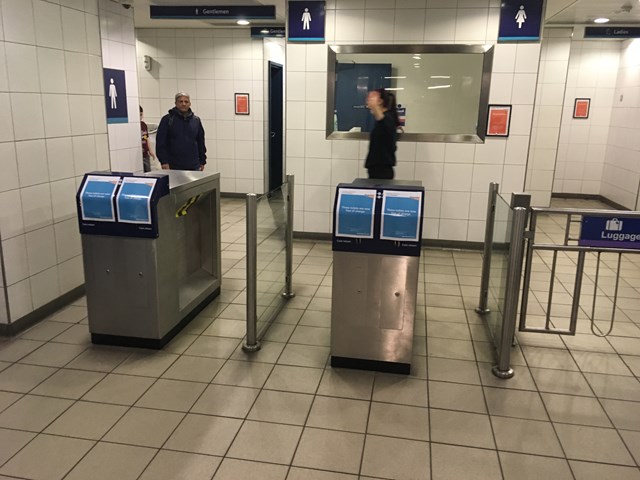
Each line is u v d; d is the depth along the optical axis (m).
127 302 3.33
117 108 5.34
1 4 3.27
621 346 3.56
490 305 3.93
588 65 8.85
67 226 4.01
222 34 8.05
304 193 6.06
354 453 2.42
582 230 3.25
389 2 5.39
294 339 3.59
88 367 3.16
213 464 2.33
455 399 2.89
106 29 5.06
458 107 5.57
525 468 2.34
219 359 3.29
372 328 3.11
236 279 4.80
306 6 5.52
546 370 3.22
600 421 2.70
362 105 5.73
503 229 3.42
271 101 8.45
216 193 4.19
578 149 9.23
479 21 5.31
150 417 2.67
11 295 3.48
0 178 3.34
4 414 2.68
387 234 2.93
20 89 3.46
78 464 2.31
